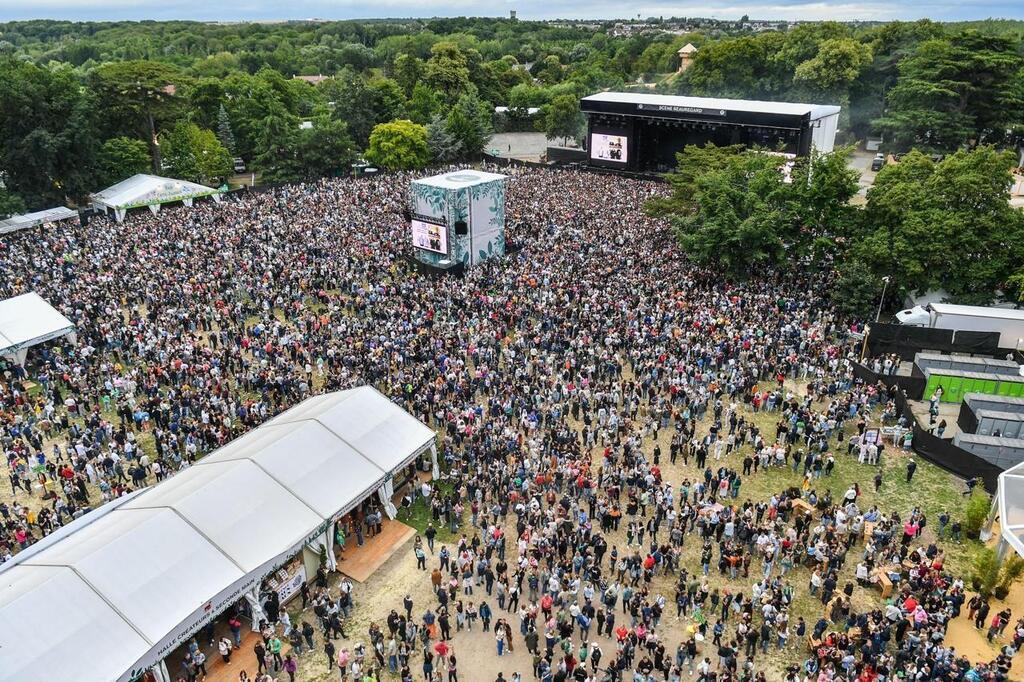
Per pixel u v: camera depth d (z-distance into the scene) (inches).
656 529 1101.1
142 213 2827.3
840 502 1218.6
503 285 2006.6
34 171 2962.6
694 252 2081.7
